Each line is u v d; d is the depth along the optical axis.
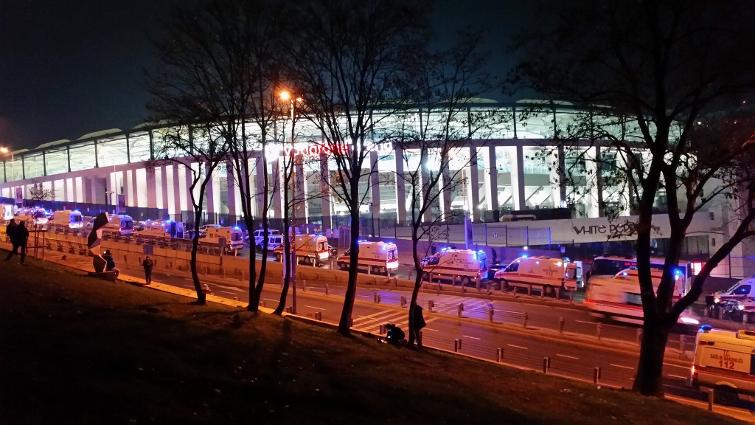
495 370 17.42
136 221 74.88
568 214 59.22
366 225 59.78
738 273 45.91
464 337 26.80
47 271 21.94
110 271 26.61
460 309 30.94
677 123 17.34
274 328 17.34
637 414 12.72
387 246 43.91
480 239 53.66
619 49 14.38
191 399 8.51
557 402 12.92
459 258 40.97
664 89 14.55
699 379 19.38
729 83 13.60
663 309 15.90
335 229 63.25
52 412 7.00
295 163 31.31
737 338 18.83
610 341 25.81
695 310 32.69
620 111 15.74
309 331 18.48
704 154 15.22
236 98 22.16
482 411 10.77
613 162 15.87
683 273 31.84
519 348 24.81
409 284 40.50
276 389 9.84
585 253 50.50
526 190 73.88
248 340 14.09
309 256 48.22
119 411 7.43
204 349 12.05
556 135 16.56
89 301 15.54
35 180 100.00
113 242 52.03
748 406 18.25
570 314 32.03
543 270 37.44
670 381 20.86
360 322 29.92
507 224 54.88
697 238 53.94
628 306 29.31
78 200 97.12
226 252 50.66
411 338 20.69
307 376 11.23
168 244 51.31
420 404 10.45
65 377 8.38
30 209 74.88
